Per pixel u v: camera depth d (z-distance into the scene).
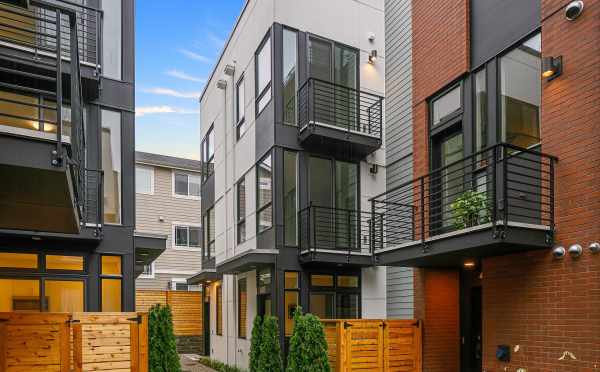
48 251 8.85
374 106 11.78
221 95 15.34
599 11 5.80
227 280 13.95
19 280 8.58
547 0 6.50
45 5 5.18
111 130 9.72
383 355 8.48
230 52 14.59
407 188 10.63
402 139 11.17
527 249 6.42
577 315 5.75
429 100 9.05
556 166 6.19
